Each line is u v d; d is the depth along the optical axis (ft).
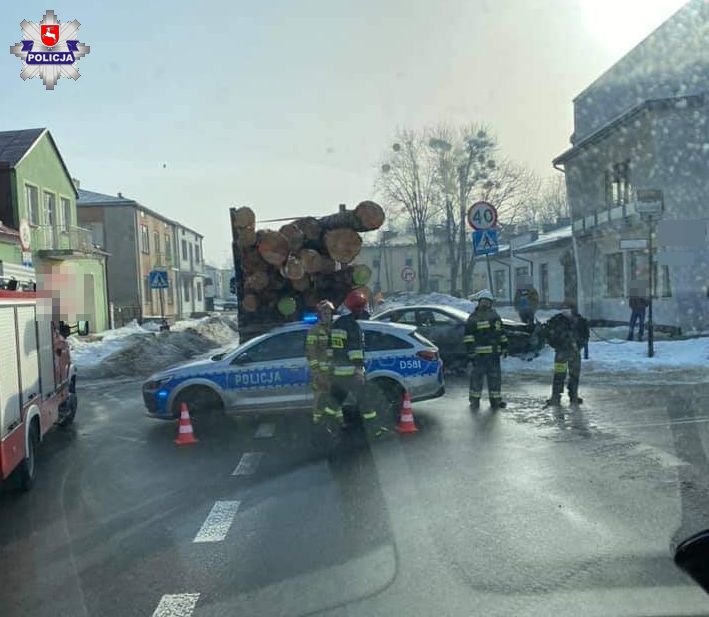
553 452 25.90
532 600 13.99
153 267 151.74
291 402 32.81
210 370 32.89
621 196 83.41
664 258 69.21
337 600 14.25
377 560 16.24
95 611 14.17
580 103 94.53
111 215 138.31
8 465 20.42
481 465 24.36
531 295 59.57
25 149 86.33
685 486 21.35
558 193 130.11
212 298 220.23
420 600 14.12
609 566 15.55
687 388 40.09
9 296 21.68
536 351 53.72
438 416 33.68
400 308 51.52
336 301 47.34
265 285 46.75
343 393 29.43
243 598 14.52
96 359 62.75
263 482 23.36
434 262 149.38
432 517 19.10
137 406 40.75
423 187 114.01
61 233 95.66
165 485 23.56
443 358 50.01
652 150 73.56
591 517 18.74
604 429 29.71
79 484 24.07
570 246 101.09
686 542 14.58
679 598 13.97
